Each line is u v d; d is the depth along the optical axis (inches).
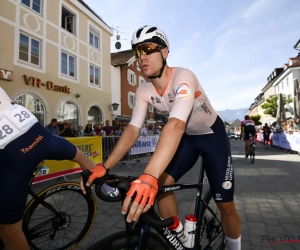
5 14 337.1
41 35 395.5
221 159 55.9
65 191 82.0
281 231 93.0
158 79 50.3
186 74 46.8
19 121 49.1
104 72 573.6
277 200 131.6
